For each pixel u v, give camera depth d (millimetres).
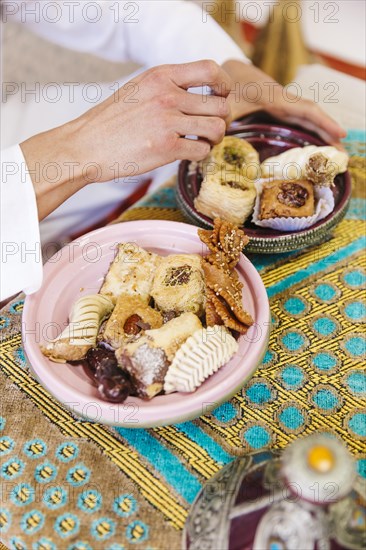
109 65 1933
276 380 745
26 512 651
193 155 865
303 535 567
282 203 839
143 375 665
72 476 675
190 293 747
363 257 869
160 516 647
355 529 568
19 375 751
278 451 647
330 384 741
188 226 813
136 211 933
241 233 768
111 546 631
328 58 1656
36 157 792
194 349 675
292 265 861
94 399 658
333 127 979
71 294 777
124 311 725
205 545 587
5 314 813
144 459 686
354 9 1854
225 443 696
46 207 801
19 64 1904
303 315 805
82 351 701
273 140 976
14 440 700
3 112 1233
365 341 778
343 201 867
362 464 677
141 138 829
